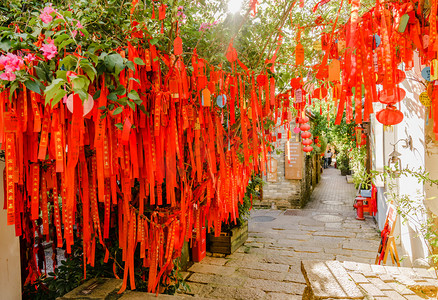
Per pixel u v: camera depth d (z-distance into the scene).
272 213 9.07
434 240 2.26
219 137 2.30
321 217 8.40
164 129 1.92
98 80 1.50
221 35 2.16
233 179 2.64
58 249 5.71
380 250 4.23
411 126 3.58
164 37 1.93
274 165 9.78
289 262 5.04
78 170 1.90
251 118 2.50
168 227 2.51
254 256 5.34
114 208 2.80
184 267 4.68
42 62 1.30
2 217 2.26
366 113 1.63
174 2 1.77
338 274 2.15
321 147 13.62
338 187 15.62
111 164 1.59
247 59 2.48
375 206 7.51
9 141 1.33
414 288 2.11
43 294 2.84
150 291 2.38
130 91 1.42
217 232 2.68
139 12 1.95
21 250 2.86
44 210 1.95
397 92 1.75
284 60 2.86
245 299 3.78
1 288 2.24
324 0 1.94
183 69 1.86
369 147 7.51
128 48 1.53
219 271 4.67
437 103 1.99
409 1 1.64
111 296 2.09
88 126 1.71
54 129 1.43
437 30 1.56
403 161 4.11
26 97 1.35
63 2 1.80
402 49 1.76
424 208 3.09
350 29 1.52
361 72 1.68
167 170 1.93
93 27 1.67
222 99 2.14
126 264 2.17
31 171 1.72
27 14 1.59
